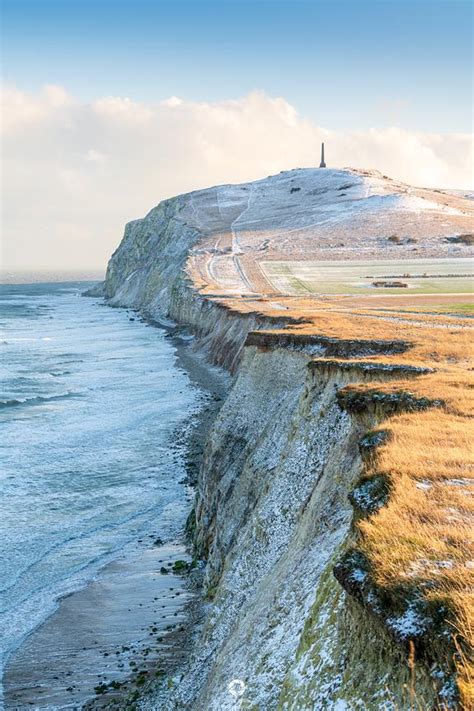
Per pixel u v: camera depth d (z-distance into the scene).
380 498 10.22
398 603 7.16
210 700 14.62
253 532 20.97
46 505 37.97
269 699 11.27
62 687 21.38
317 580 12.72
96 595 27.64
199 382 71.88
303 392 24.42
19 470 44.25
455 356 25.14
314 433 21.14
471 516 8.83
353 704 7.54
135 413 59.59
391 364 21.95
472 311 53.84
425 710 6.25
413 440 12.66
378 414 16.73
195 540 32.16
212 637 19.62
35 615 26.25
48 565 30.61
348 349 30.06
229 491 30.28
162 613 25.80
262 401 33.19
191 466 44.31
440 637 6.45
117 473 43.44
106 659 22.77
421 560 7.70
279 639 12.75
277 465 23.70
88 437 52.19
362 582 7.78
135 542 33.06
